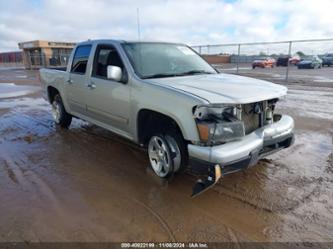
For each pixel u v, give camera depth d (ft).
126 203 10.19
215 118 9.55
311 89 38.96
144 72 12.42
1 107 28.68
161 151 11.68
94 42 15.16
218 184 11.50
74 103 17.43
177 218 9.26
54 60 112.47
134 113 12.13
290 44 48.11
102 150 15.60
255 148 9.91
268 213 9.45
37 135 18.62
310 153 14.56
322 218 9.14
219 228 8.72
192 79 12.09
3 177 12.35
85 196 10.68
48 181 11.93
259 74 67.00
